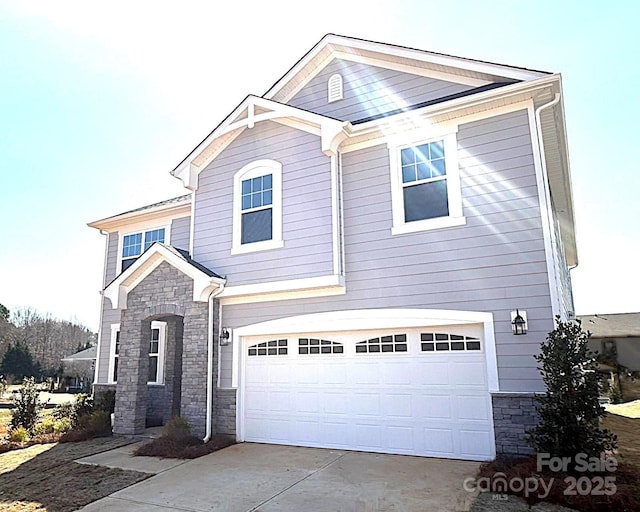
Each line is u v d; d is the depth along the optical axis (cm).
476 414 845
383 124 1007
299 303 1052
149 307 1184
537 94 887
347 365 984
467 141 941
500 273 864
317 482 729
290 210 1076
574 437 659
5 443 1095
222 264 1148
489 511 582
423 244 942
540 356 736
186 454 927
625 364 2898
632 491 599
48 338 6259
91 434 1162
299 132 1104
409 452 891
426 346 914
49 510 657
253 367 1093
